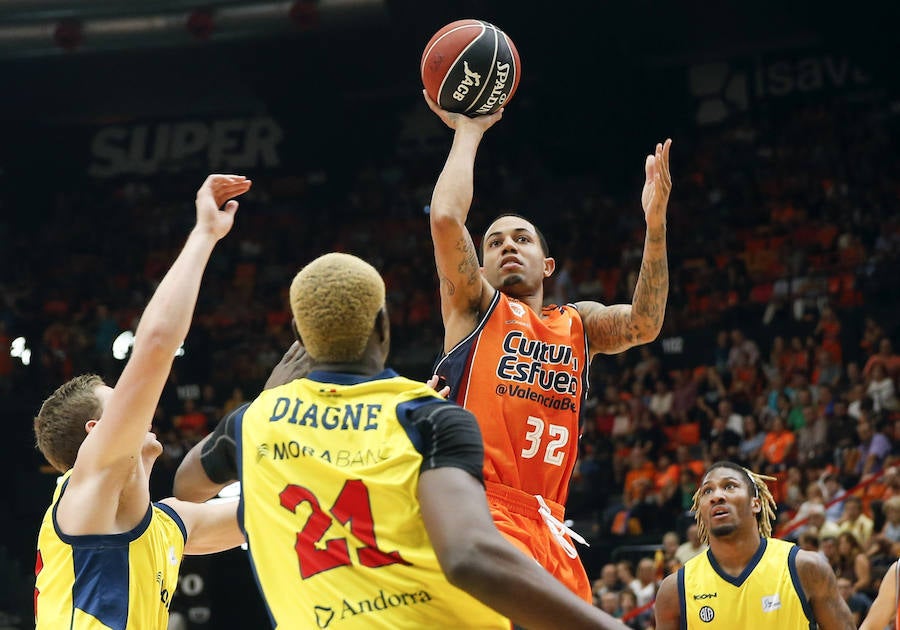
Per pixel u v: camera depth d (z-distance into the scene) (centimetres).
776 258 2128
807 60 2503
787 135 2447
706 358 1867
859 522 1112
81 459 318
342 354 251
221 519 364
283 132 2798
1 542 1866
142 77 2731
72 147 2855
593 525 1542
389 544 231
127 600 319
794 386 1630
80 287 2538
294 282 254
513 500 373
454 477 225
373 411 242
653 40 2544
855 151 2331
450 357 388
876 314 1777
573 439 396
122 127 2848
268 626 1496
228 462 263
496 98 397
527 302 418
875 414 1459
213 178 307
